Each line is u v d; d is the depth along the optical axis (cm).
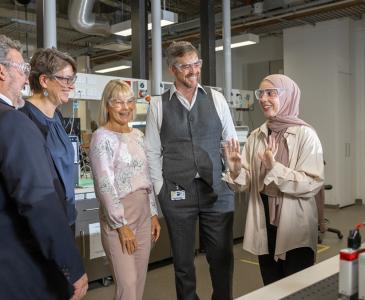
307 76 672
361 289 95
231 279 218
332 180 648
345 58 656
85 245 315
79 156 344
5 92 130
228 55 476
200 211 209
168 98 207
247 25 633
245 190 197
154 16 402
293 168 179
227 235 213
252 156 197
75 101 387
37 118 159
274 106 185
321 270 123
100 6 594
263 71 804
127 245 195
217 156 208
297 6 555
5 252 120
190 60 196
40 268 126
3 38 129
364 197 684
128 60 810
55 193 125
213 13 444
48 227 119
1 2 602
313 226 183
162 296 309
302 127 182
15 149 117
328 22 641
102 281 333
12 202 121
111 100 202
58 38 723
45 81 164
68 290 133
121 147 199
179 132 202
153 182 210
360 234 104
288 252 183
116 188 196
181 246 209
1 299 119
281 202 180
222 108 212
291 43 689
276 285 112
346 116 664
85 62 518
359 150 687
